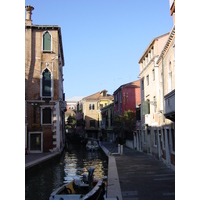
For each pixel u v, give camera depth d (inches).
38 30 1097.4
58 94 1082.7
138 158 801.6
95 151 1444.4
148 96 887.7
